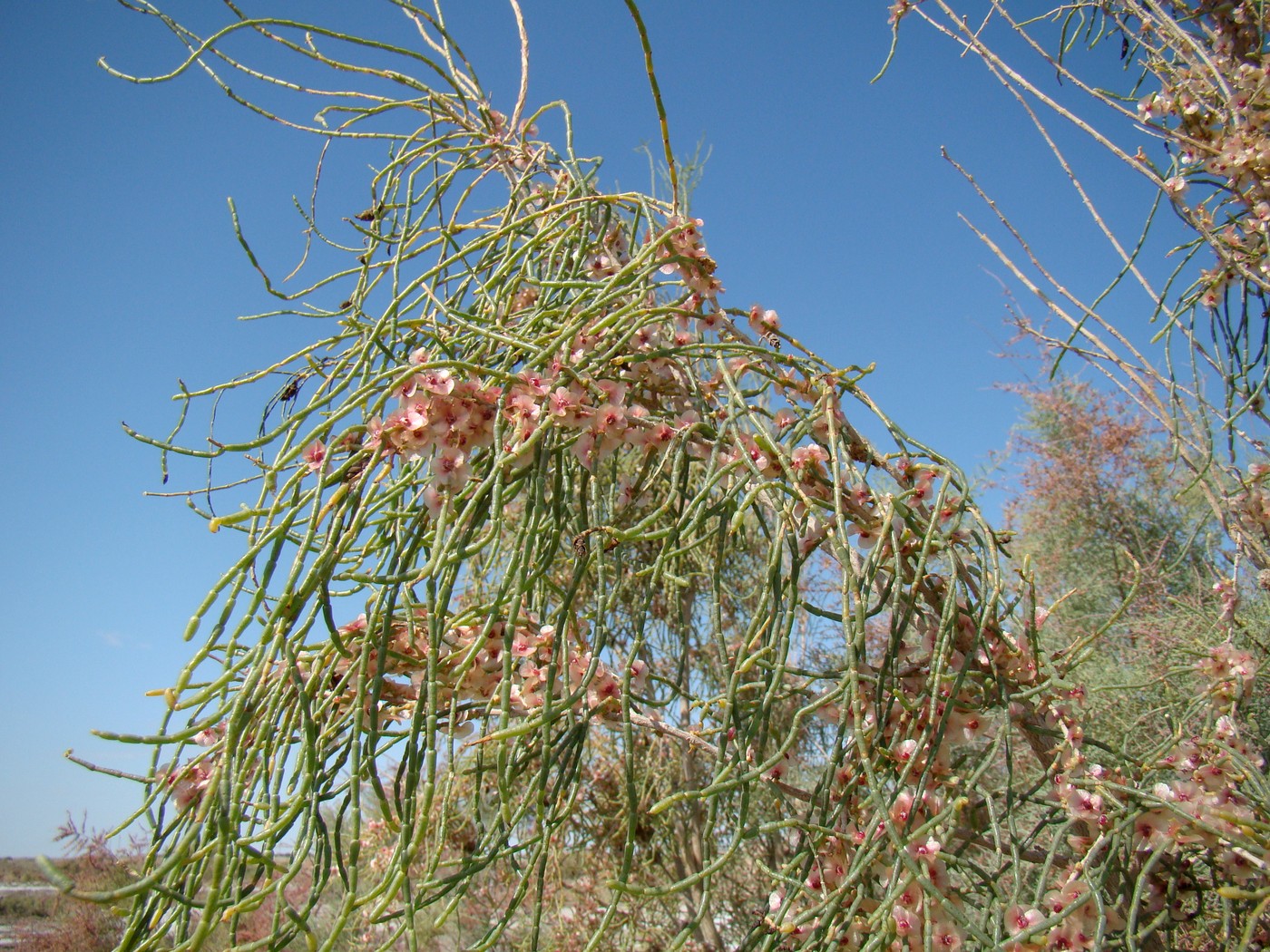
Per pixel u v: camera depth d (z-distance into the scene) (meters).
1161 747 0.33
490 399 0.28
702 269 0.32
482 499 0.27
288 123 0.36
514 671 0.30
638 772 0.73
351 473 0.27
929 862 0.29
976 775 0.28
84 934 1.16
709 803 0.26
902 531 0.31
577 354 0.31
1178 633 0.54
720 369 0.31
